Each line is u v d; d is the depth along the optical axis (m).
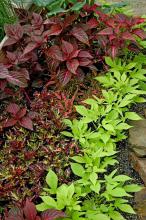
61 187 1.53
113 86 1.87
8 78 1.79
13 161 1.66
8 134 1.76
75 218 1.49
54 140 1.71
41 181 1.62
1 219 1.54
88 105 1.83
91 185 1.55
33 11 2.14
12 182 1.59
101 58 1.98
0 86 1.82
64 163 1.64
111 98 1.80
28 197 1.56
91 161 1.63
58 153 1.66
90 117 1.75
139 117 1.76
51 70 1.90
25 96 1.92
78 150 1.67
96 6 1.99
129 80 1.92
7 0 2.05
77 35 1.90
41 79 1.96
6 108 1.82
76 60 1.86
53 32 1.88
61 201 1.49
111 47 1.91
